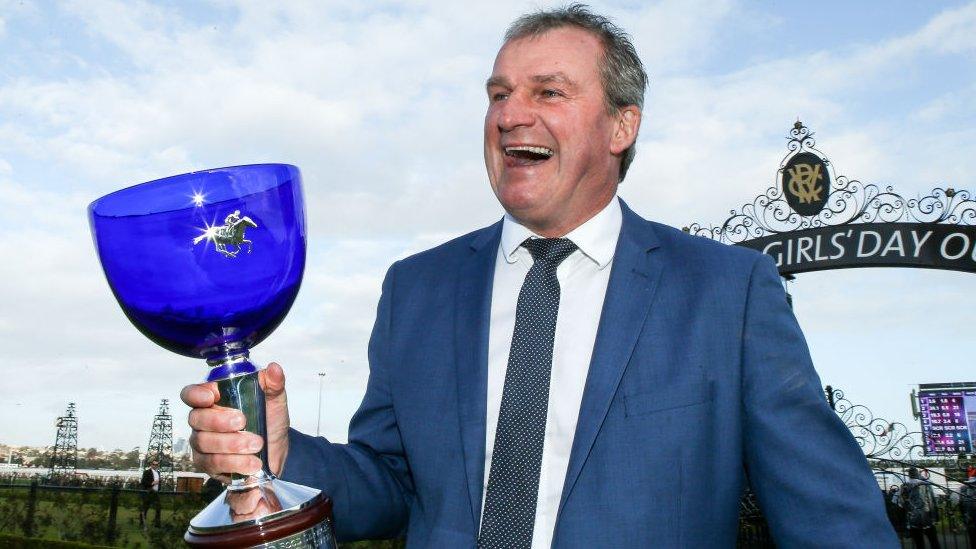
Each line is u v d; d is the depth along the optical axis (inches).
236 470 40.8
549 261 64.4
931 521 420.2
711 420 56.9
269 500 39.9
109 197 40.2
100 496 599.8
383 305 74.5
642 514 53.8
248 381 43.6
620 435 56.0
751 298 59.9
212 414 41.0
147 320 41.1
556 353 61.2
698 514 54.8
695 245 64.7
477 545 57.8
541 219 66.1
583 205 66.1
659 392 57.0
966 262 261.4
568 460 57.5
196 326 41.4
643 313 60.0
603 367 58.0
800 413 57.1
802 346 59.8
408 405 66.2
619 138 70.5
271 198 41.9
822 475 55.1
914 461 377.4
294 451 56.7
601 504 54.3
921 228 269.3
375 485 64.7
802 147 293.7
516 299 65.9
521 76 66.3
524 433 58.8
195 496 577.0
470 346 64.7
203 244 39.9
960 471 415.8
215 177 41.0
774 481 56.9
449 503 60.4
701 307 59.7
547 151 64.8
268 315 42.8
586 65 66.2
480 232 74.4
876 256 274.1
